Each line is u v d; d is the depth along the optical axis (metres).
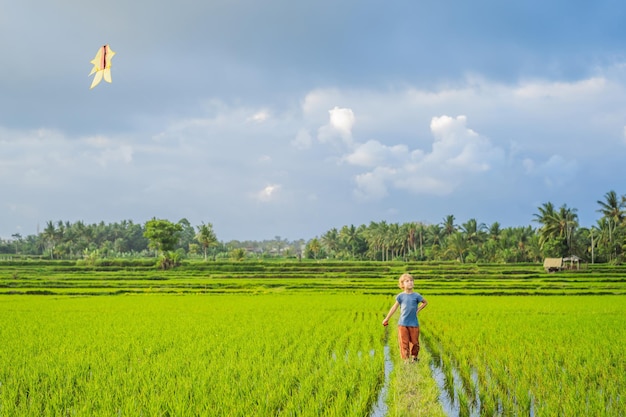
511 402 9.25
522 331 18.09
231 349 14.29
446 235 130.50
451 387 10.92
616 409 8.47
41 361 12.91
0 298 44.78
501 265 90.19
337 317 25.06
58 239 145.25
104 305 35.19
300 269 89.38
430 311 27.77
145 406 8.88
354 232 146.75
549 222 89.81
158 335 17.75
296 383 10.82
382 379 11.46
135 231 181.00
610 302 35.41
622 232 87.81
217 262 99.19
